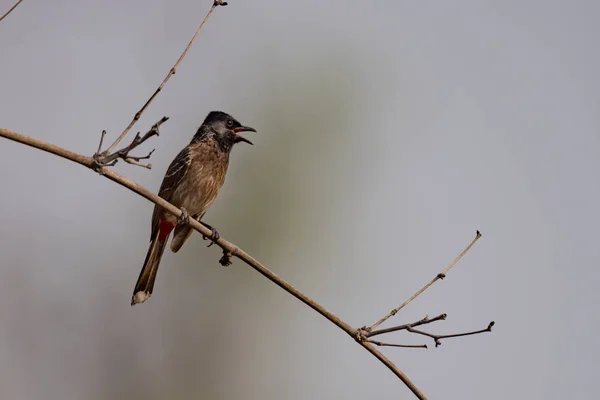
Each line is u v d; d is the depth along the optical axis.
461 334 8.22
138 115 7.64
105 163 7.56
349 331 8.39
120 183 8.09
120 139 7.61
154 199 8.43
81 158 7.53
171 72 7.65
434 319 8.23
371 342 8.36
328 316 8.45
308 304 8.59
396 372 8.38
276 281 8.78
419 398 8.36
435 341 8.23
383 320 8.48
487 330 8.23
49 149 7.38
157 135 7.43
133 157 7.55
